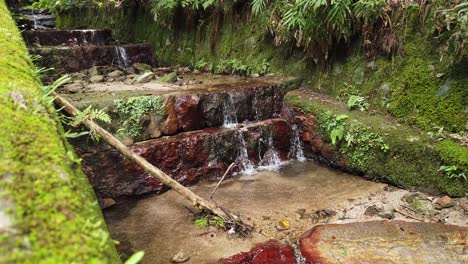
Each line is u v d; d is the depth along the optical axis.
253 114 4.43
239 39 5.62
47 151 0.96
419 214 2.96
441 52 3.44
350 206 3.17
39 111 1.16
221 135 3.89
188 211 3.17
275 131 4.34
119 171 3.34
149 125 3.62
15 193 0.78
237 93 4.25
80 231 0.81
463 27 3.08
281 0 4.54
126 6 7.34
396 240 2.58
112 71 5.48
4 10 3.03
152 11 6.23
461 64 3.28
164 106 3.71
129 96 3.65
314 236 2.65
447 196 3.09
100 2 7.47
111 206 3.25
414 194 3.24
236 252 2.53
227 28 5.79
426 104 3.51
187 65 6.24
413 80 3.65
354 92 4.21
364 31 4.01
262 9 4.94
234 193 3.51
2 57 1.51
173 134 3.79
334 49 4.48
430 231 2.67
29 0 9.42
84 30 6.46
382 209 3.06
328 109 4.10
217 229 2.83
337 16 3.80
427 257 2.37
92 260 0.77
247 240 2.68
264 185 3.71
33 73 1.70
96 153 3.22
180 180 3.65
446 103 3.37
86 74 5.17
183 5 5.61
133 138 3.52
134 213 3.16
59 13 8.48
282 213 3.08
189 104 3.87
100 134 2.78
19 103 1.12
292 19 4.17
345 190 3.52
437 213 2.94
